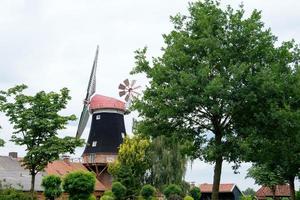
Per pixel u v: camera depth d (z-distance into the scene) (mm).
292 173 31672
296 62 24422
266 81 21391
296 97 22969
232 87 21391
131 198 64125
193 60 23000
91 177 47812
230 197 84562
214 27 23578
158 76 23141
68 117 31484
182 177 64312
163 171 63781
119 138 85812
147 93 23719
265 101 22188
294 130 22578
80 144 31609
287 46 23766
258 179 45844
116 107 86750
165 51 24031
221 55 22375
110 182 82125
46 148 30016
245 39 22875
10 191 34062
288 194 75375
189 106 21875
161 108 22719
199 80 21750
